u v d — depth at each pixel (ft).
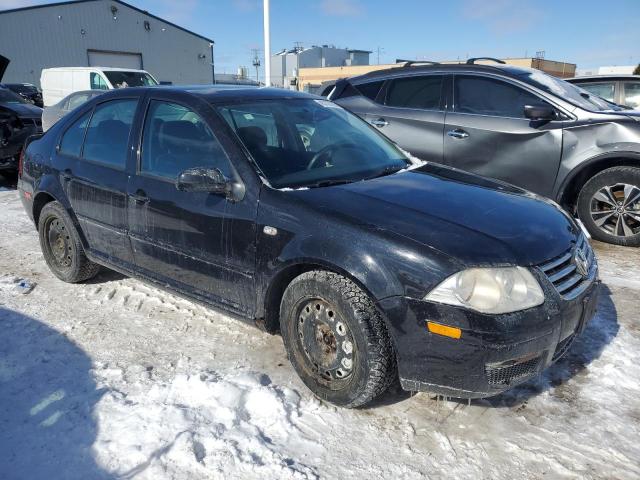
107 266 13.73
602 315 13.02
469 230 8.93
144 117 12.54
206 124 11.24
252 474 8.07
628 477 8.10
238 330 12.48
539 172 18.12
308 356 9.82
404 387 8.87
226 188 10.35
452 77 19.79
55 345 11.83
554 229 9.74
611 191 17.78
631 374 10.57
